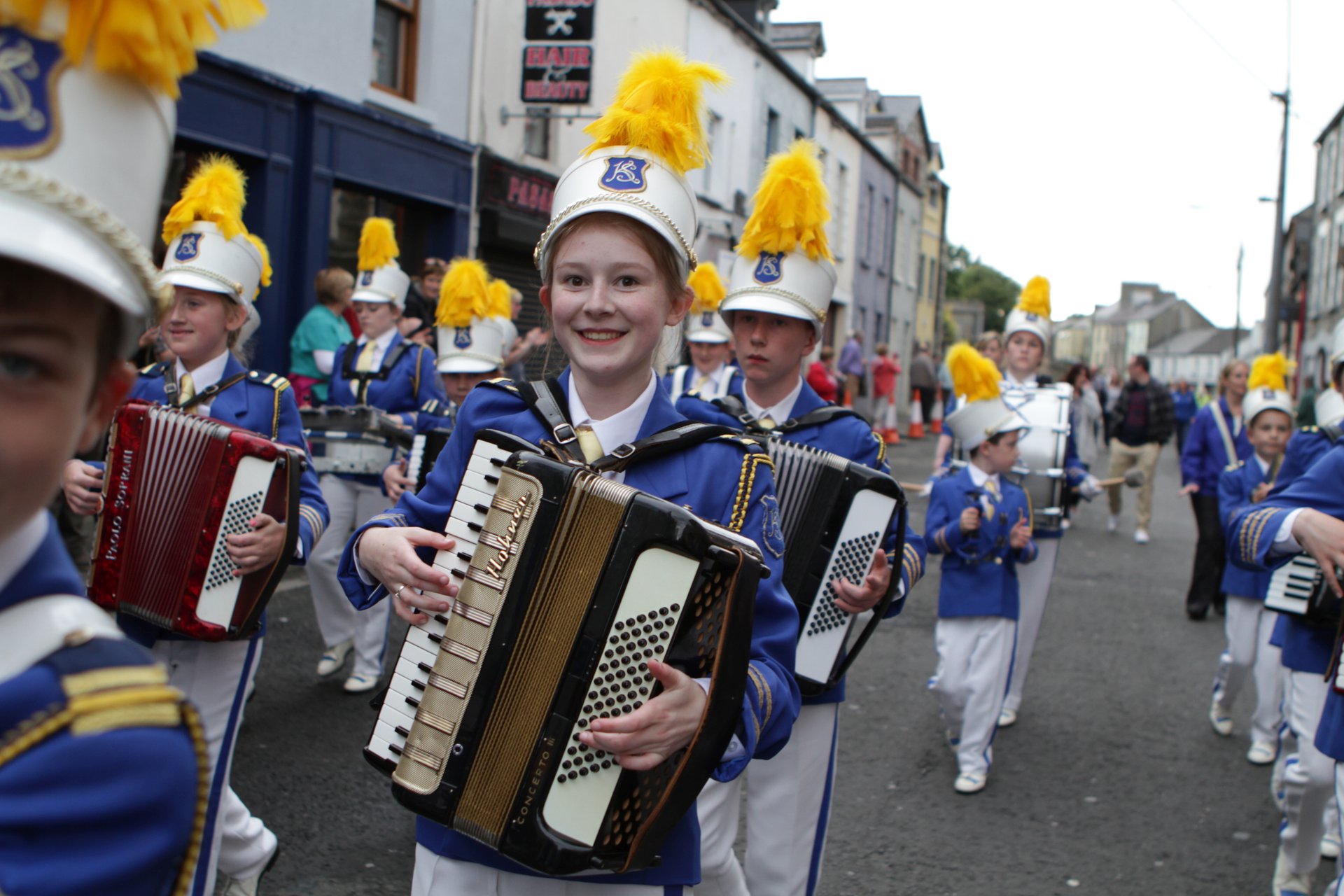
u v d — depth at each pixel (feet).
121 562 10.43
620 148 6.93
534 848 6.04
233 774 15.52
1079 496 22.54
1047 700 22.22
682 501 6.83
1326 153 135.54
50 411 3.14
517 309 29.32
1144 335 484.74
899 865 14.46
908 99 136.05
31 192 2.97
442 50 42.04
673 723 5.85
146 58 3.17
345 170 37.22
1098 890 14.05
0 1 3.00
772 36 94.02
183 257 11.92
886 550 10.51
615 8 54.24
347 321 31.30
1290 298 155.84
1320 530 10.18
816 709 10.69
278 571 10.62
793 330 11.81
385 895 12.63
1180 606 31.48
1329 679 10.08
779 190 11.63
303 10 35.12
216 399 11.97
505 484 6.20
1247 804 17.08
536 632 6.06
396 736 6.33
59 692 3.18
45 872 3.07
